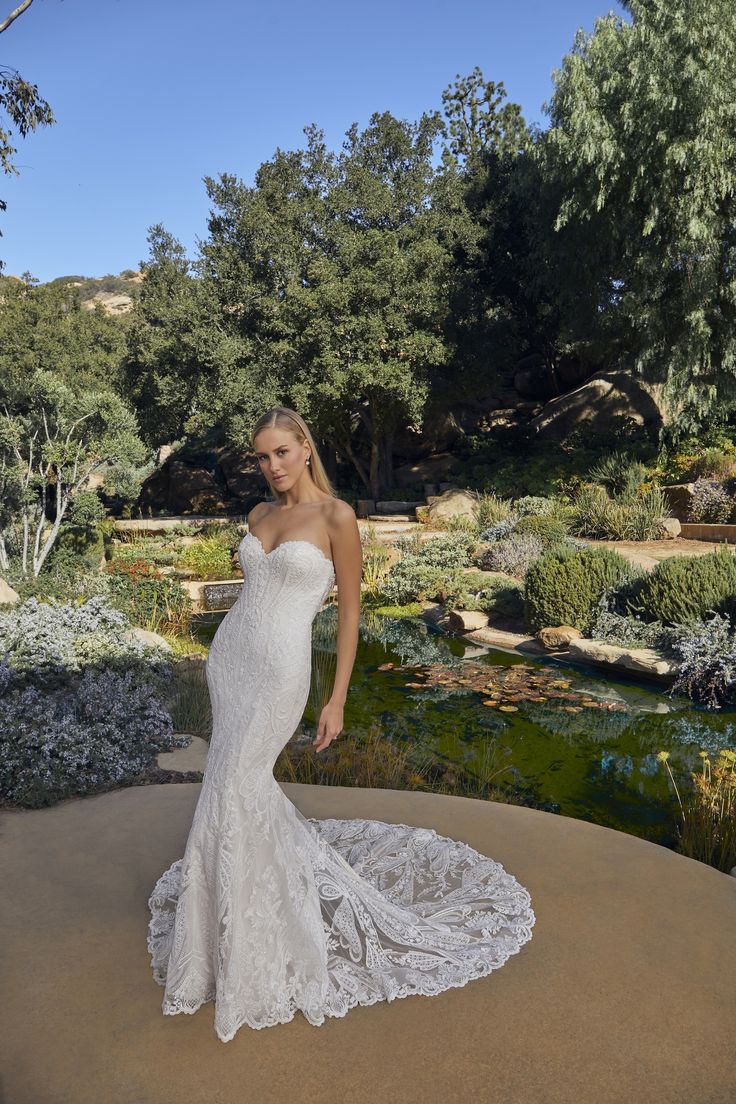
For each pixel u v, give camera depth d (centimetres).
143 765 502
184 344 2189
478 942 278
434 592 1308
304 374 2100
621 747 648
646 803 530
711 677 779
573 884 326
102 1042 231
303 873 265
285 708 253
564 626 1007
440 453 2755
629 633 931
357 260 2136
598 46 1778
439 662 957
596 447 2308
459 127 3259
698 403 1827
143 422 2558
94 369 3186
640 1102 207
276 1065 222
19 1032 235
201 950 246
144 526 2177
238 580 1593
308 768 555
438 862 335
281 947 246
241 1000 236
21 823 402
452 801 427
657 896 316
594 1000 248
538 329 2670
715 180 1653
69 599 1064
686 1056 223
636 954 274
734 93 1627
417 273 2189
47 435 1499
